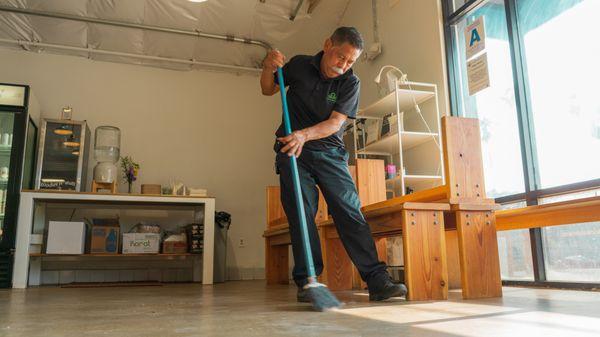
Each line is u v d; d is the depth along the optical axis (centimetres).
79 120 484
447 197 203
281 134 200
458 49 385
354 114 195
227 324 126
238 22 497
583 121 279
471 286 195
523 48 322
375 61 477
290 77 202
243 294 257
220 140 530
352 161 441
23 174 398
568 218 226
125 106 503
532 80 315
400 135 356
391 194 394
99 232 406
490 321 124
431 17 395
